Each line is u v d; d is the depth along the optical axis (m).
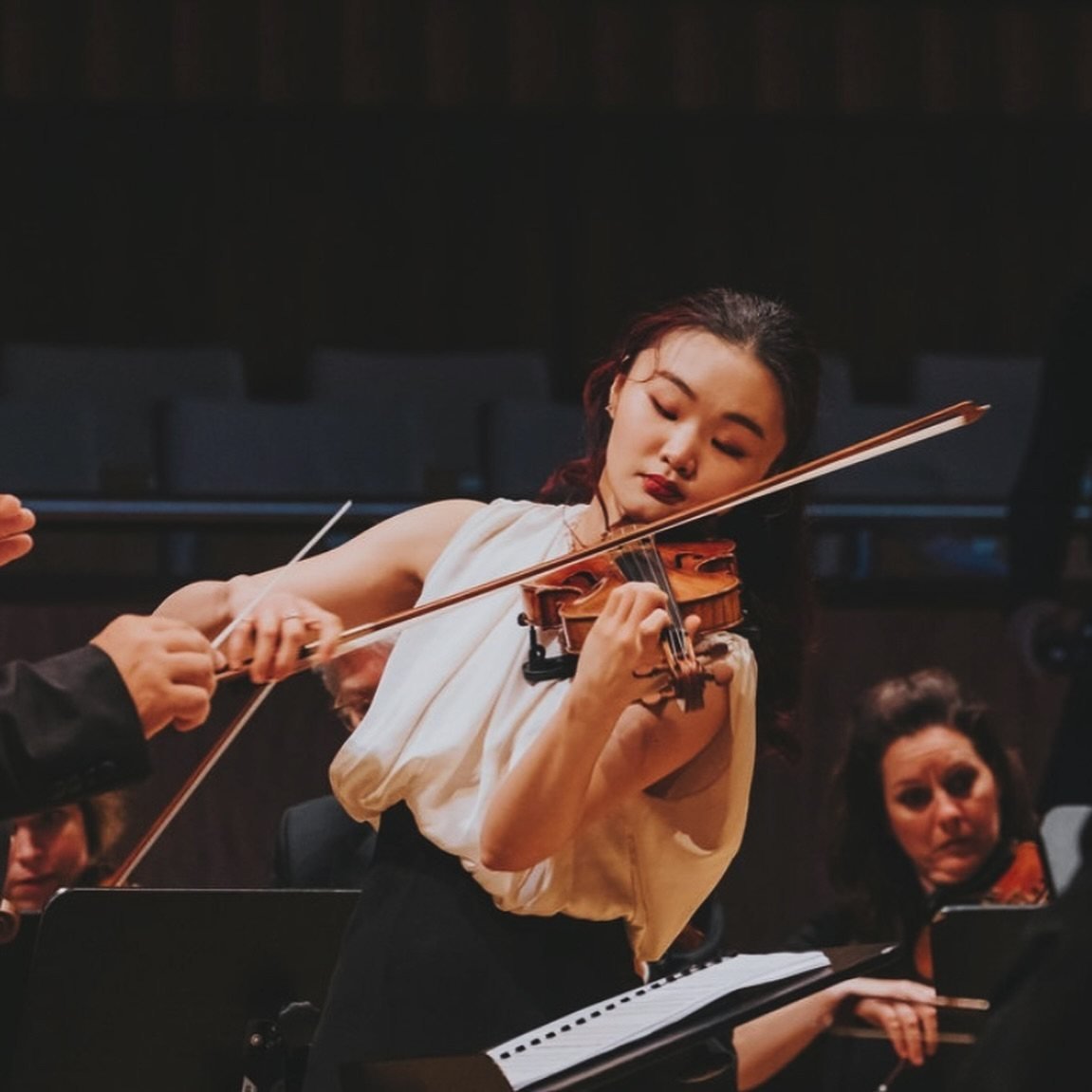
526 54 26.00
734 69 26.39
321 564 6.79
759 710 7.15
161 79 25.17
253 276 24.95
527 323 25.50
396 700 6.38
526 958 6.15
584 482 7.09
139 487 19.53
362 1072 5.70
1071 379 11.54
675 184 25.86
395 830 6.35
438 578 6.70
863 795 11.65
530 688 6.29
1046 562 11.55
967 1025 10.20
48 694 5.00
